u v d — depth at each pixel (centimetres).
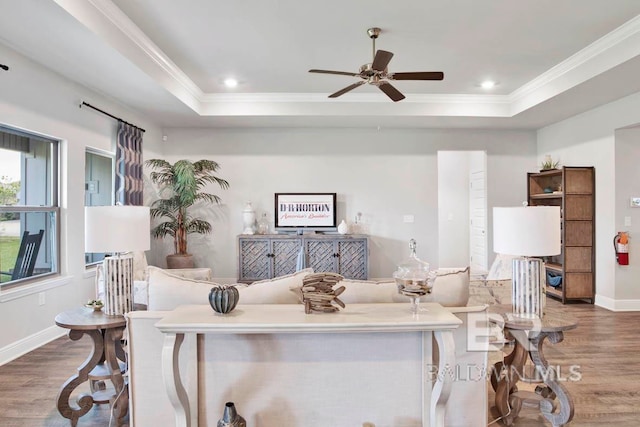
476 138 638
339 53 400
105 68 368
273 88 518
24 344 341
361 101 548
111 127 474
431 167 635
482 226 710
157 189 594
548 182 610
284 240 578
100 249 227
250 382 191
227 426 171
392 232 634
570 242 525
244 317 174
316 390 191
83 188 422
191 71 452
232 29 347
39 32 294
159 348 196
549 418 227
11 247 346
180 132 626
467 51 396
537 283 220
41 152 379
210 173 628
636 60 349
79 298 414
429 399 190
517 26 343
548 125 613
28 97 346
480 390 202
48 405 251
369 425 185
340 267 576
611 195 494
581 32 356
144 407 198
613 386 280
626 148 488
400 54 403
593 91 442
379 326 168
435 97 546
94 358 227
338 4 304
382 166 634
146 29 348
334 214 626
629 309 489
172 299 203
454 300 207
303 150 630
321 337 190
